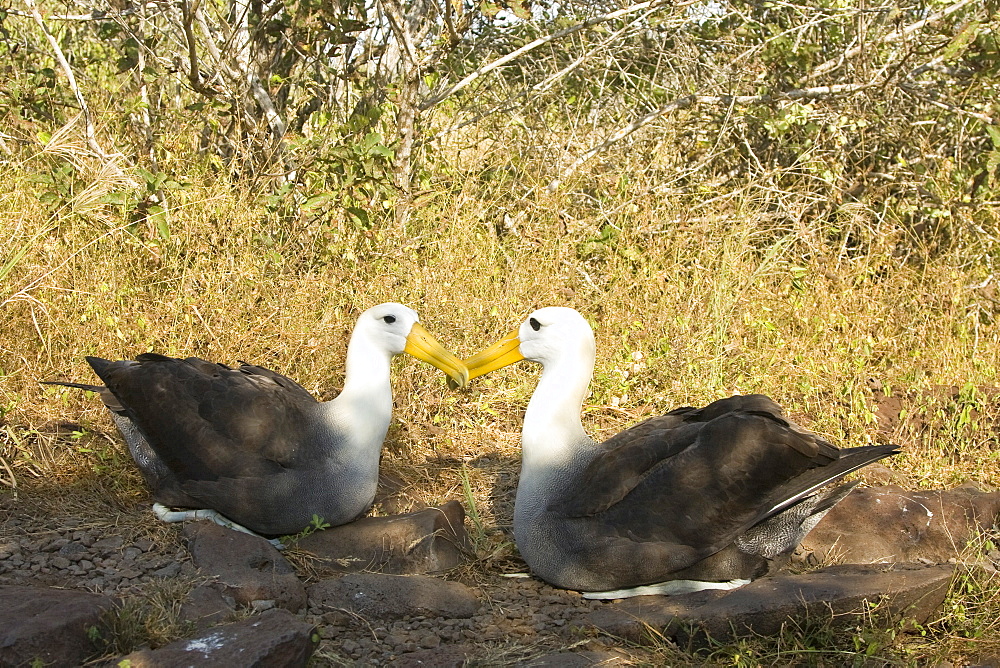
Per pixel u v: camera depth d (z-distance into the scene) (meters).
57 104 4.69
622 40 5.09
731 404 3.23
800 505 3.18
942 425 3.97
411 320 3.37
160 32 4.97
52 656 2.75
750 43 5.25
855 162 5.29
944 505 3.41
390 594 3.09
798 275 4.71
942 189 4.95
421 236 4.53
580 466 3.25
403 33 4.52
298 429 3.32
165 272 4.21
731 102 5.09
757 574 3.21
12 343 3.86
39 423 3.69
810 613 2.97
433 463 3.83
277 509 3.29
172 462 3.33
